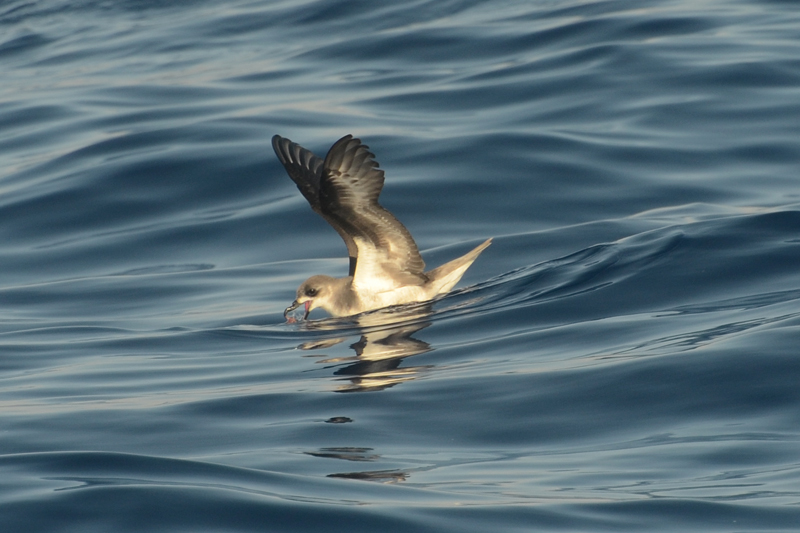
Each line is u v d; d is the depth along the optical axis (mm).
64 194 20219
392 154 20375
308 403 10727
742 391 9797
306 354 12930
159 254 18000
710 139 20203
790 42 24047
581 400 10086
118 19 34688
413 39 27359
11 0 38344
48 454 9336
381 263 14953
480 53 25859
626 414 9695
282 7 32406
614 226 17031
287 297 15789
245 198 19734
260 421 10289
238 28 31266
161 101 25047
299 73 26125
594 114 21594
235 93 25078
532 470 8641
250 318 14945
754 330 11234
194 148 21516
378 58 26500
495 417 9906
